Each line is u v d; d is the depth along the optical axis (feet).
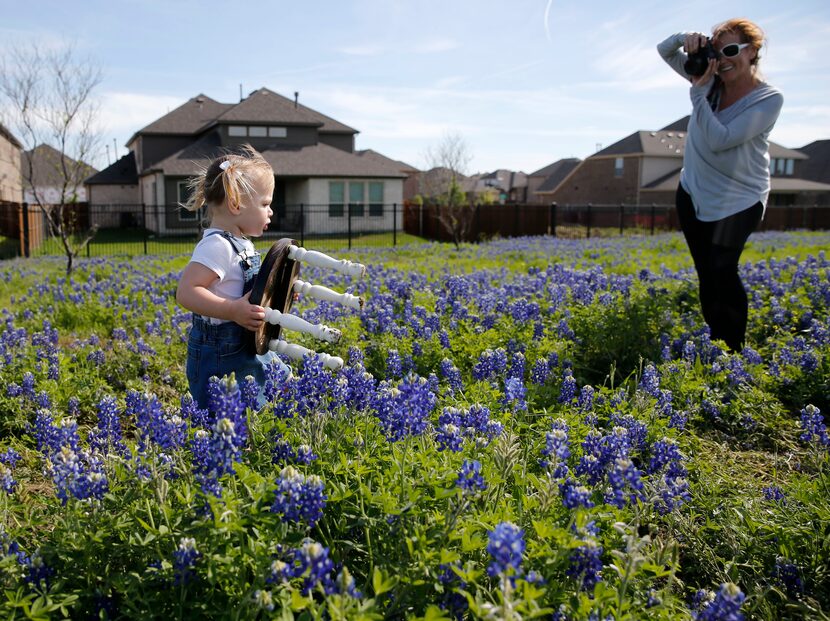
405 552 7.79
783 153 204.95
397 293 26.27
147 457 8.86
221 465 7.77
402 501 8.24
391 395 9.46
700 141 19.61
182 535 7.60
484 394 13.30
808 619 8.64
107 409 10.69
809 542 9.92
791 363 18.19
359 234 109.81
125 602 7.41
